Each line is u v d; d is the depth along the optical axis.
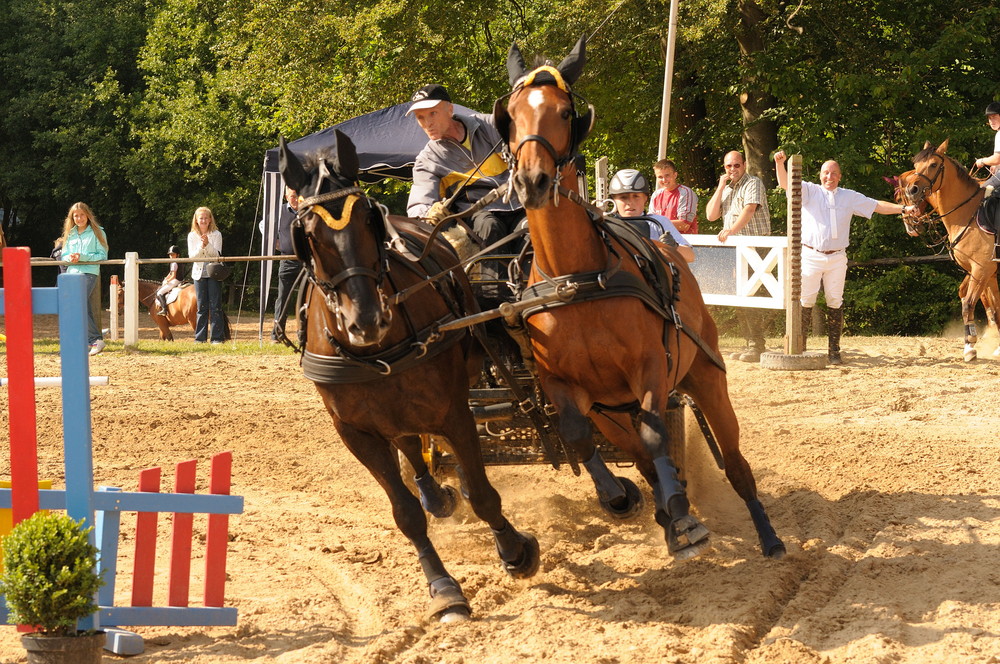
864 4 25.00
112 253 44.91
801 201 15.26
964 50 23.66
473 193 7.75
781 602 6.27
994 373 14.71
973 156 25.55
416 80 25.53
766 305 15.80
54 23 41.28
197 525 8.29
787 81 24.11
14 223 45.28
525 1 26.39
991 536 7.26
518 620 5.98
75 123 40.16
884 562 6.66
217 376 16.20
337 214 5.60
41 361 17.22
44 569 5.14
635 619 5.95
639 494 7.05
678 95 26.53
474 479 6.49
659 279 6.53
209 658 5.52
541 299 6.08
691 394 7.40
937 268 25.58
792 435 11.09
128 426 12.30
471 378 7.19
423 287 6.36
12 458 5.49
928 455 9.94
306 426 12.32
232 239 42.41
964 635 5.38
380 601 6.40
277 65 27.72
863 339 19.83
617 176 8.36
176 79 40.22
